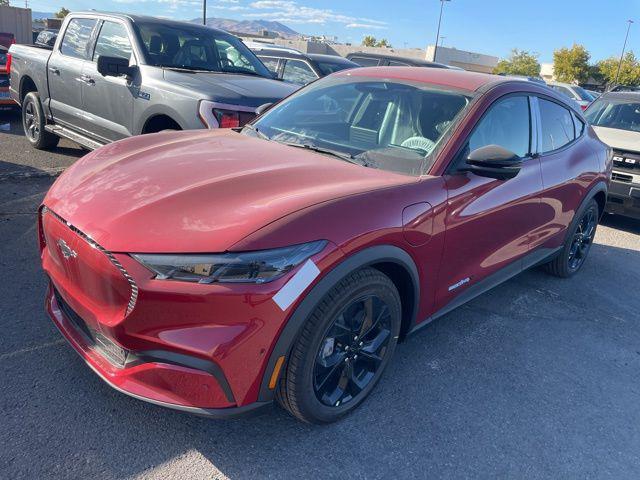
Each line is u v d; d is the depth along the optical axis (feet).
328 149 10.55
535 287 15.84
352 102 11.75
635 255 20.13
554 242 14.73
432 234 9.27
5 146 24.17
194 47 20.27
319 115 11.82
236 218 7.34
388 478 7.97
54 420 8.24
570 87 67.21
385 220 8.29
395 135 10.63
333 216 7.72
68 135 21.29
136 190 8.22
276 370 7.39
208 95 16.37
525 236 12.74
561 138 14.29
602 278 17.30
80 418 8.35
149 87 17.53
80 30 21.33
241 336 6.97
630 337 13.42
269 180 8.55
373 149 10.44
